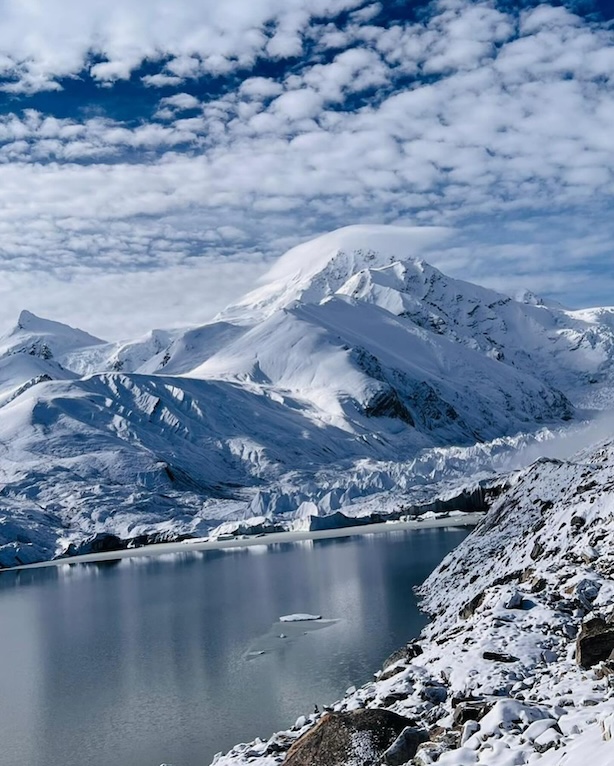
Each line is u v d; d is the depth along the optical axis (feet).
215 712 116.16
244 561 341.82
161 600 244.42
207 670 143.43
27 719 124.16
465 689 67.87
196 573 314.14
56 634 200.54
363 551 326.03
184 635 180.65
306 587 235.61
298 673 131.54
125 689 136.98
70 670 157.07
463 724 56.03
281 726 105.81
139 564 384.68
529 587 105.91
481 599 115.44
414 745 55.62
